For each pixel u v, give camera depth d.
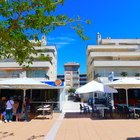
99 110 11.86
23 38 4.10
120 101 20.61
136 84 10.45
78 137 5.97
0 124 8.69
